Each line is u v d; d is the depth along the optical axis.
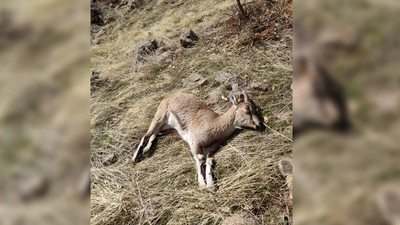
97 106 3.60
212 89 3.37
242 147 2.63
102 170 2.77
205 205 2.24
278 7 3.96
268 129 2.72
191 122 2.86
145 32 5.16
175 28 4.91
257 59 3.54
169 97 3.11
